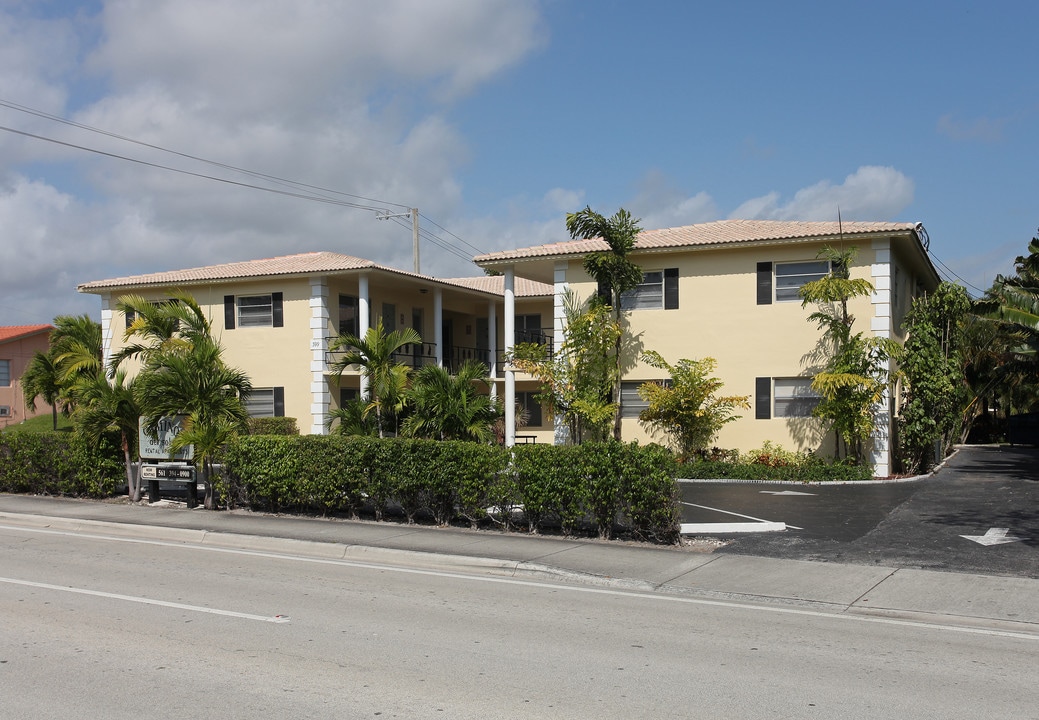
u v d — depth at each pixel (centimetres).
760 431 2253
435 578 1073
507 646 744
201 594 964
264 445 1583
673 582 1016
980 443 4112
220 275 2984
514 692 618
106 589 990
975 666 691
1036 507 1541
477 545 1241
